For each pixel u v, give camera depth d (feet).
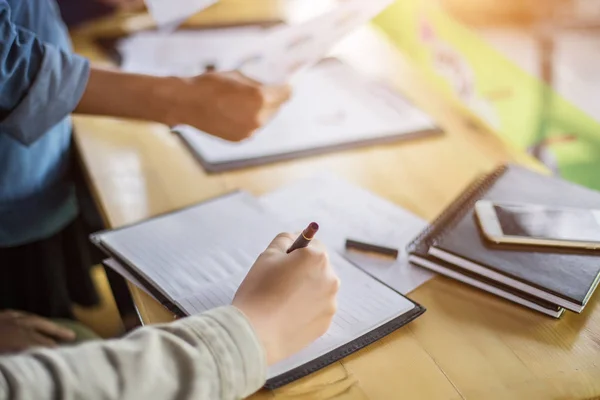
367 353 2.26
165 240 2.75
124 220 2.98
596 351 2.30
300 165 3.42
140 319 2.39
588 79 7.80
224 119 3.13
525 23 8.86
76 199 4.12
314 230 2.17
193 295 2.43
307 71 4.39
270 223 2.89
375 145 3.60
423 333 2.35
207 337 1.75
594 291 2.57
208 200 3.05
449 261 2.60
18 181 3.59
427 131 3.74
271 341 1.95
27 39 2.82
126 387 1.59
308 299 2.06
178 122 3.23
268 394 2.09
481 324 2.41
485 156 3.52
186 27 4.80
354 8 3.37
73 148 3.84
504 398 2.10
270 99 3.12
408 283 2.61
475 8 9.12
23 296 4.26
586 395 2.12
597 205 2.82
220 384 1.71
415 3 8.54
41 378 1.52
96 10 4.85
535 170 3.37
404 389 2.13
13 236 3.81
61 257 4.29
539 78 7.73
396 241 2.85
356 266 2.63
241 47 4.43
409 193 3.21
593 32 8.73
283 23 4.88
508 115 7.06
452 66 7.66
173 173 3.34
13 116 2.89
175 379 1.66
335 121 3.83
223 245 2.72
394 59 4.60
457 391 2.13
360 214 3.03
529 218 2.69
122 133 3.68
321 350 2.23
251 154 3.50
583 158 6.47
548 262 2.51
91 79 3.12
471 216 2.77
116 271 2.61
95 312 5.26
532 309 2.46
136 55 4.38
